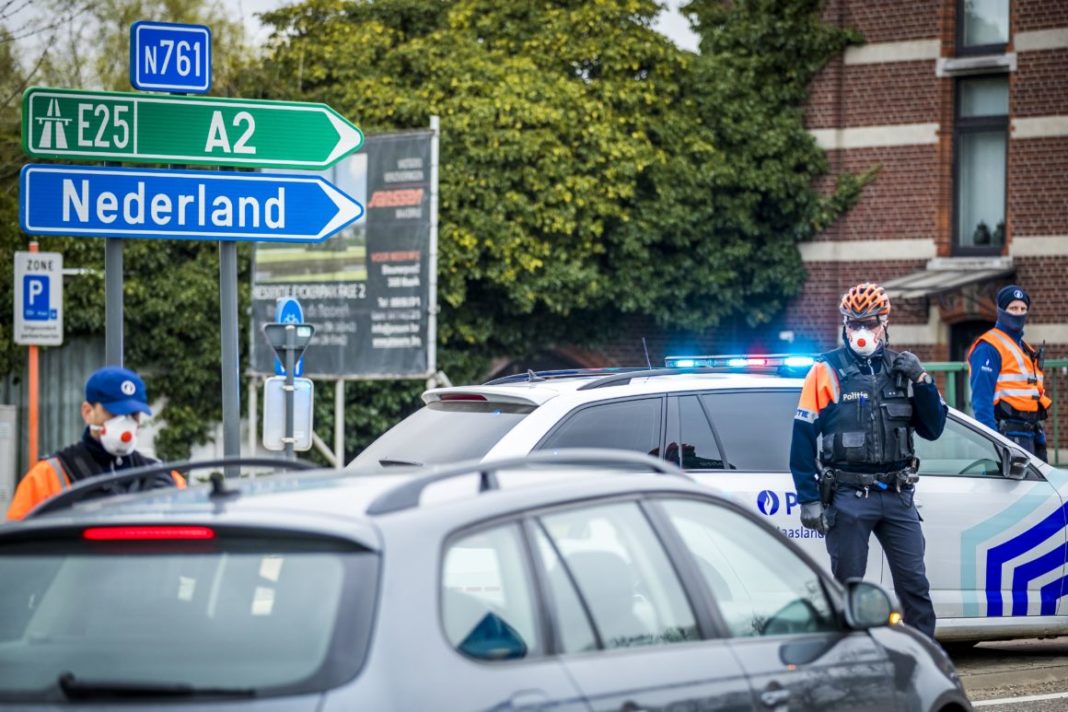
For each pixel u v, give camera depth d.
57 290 35.72
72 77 65.31
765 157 68.50
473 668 9.03
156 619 9.00
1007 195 66.94
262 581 8.98
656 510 11.38
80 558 9.36
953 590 23.92
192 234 21.72
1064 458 50.12
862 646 12.56
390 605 8.80
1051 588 24.52
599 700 9.77
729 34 69.50
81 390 59.44
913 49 68.38
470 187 62.41
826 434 21.33
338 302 53.88
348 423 62.91
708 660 10.92
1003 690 23.41
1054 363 46.28
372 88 63.84
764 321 70.12
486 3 66.31
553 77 64.75
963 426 24.56
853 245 69.31
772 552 12.52
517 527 9.98
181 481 15.84
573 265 63.94
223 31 68.00
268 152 21.92
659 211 65.94
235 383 22.80
